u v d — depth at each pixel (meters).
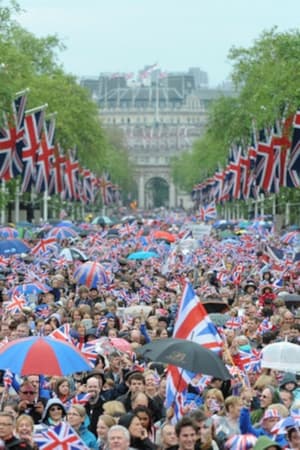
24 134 129.75
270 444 31.67
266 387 39.84
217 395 38.81
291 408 38.50
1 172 121.00
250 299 65.81
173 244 111.06
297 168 112.06
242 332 55.97
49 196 193.38
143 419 36.19
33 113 131.25
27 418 34.22
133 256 97.75
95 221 180.62
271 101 157.62
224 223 173.25
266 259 94.38
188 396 42.16
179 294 75.69
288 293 72.31
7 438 33.22
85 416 38.62
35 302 70.62
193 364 36.41
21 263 87.94
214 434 35.50
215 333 40.31
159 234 122.38
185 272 92.06
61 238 114.25
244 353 46.41
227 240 119.56
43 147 151.50
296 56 160.12
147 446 35.72
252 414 39.72
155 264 98.06
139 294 73.69
